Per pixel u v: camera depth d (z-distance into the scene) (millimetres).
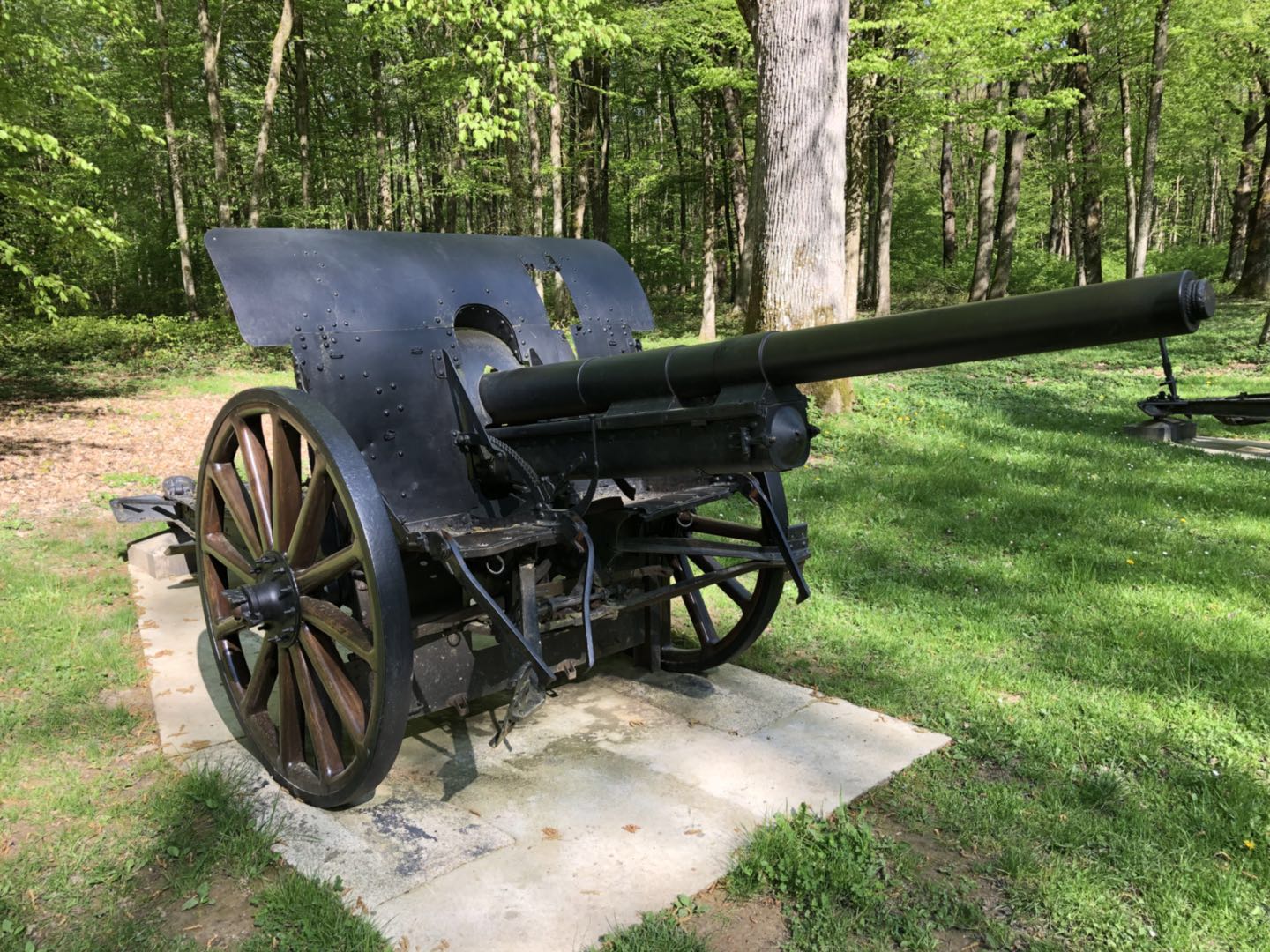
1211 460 7594
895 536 5516
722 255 28609
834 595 4613
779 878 2393
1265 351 13680
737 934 2225
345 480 2352
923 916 2275
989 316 1880
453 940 2170
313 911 2230
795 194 8188
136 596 4617
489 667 3041
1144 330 1704
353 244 3107
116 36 19656
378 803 2789
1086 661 3721
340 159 25344
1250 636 3924
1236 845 2523
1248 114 25609
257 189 17578
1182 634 3947
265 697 3006
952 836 2619
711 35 14922
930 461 7449
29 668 3695
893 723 3309
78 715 3328
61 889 2355
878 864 2453
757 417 2270
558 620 2746
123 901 2322
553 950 2139
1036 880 2400
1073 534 5488
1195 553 5070
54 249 11062
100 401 11039
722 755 3068
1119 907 2297
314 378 2799
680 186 29156
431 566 2791
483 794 2836
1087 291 1759
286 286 2855
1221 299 22469
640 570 3240
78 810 2691
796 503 6227
